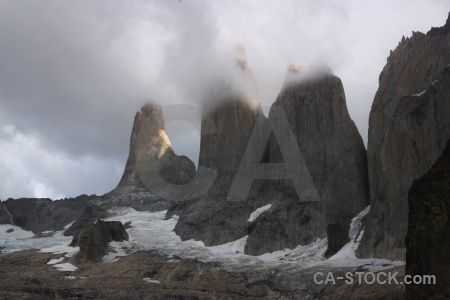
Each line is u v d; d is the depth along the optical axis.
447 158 53.47
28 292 82.94
